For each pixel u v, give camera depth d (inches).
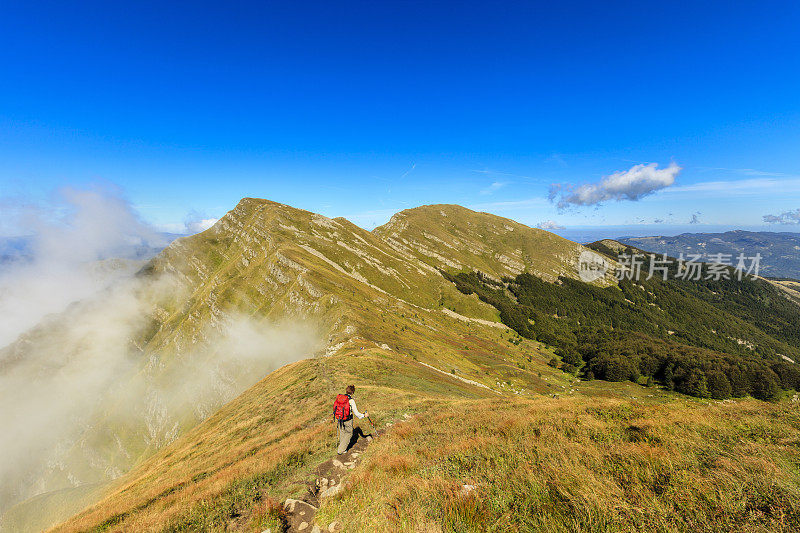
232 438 1149.1
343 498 299.4
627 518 197.8
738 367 4909.0
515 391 4170.8
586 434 368.8
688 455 270.8
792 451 264.8
